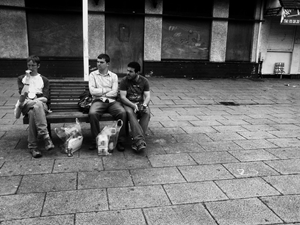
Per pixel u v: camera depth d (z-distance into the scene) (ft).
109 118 14.39
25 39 35.73
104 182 10.91
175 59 41.32
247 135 17.10
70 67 37.55
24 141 14.82
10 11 34.63
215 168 12.39
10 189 10.19
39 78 14.21
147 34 39.27
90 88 14.70
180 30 40.57
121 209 9.21
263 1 41.73
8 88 29.45
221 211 9.25
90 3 36.55
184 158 13.38
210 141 15.84
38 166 12.07
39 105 13.12
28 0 35.04
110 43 38.86
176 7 39.83
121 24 38.58
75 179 11.07
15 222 8.41
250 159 13.46
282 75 45.73
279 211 9.31
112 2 37.60
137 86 14.90
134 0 38.14
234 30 42.52
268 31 43.37
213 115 22.09
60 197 9.78
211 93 31.42
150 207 9.36
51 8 35.60
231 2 41.42
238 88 35.27
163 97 28.43
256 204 9.69
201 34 41.39
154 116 21.16
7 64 35.70
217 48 41.93
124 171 11.87
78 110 15.55
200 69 41.96
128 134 15.98
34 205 9.27
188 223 8.60
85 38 22.06
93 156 13.28
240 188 10.73
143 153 13.83
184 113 22.43
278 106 26.55
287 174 11.98
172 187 10.68
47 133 13.26
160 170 12.07
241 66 43.47
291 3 38.93
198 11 40.55
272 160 13.39
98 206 9.32
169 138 16.17
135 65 14.46
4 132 16.12
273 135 17.22
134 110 14.48
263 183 11.15
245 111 23.95
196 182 11.11
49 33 36.58
